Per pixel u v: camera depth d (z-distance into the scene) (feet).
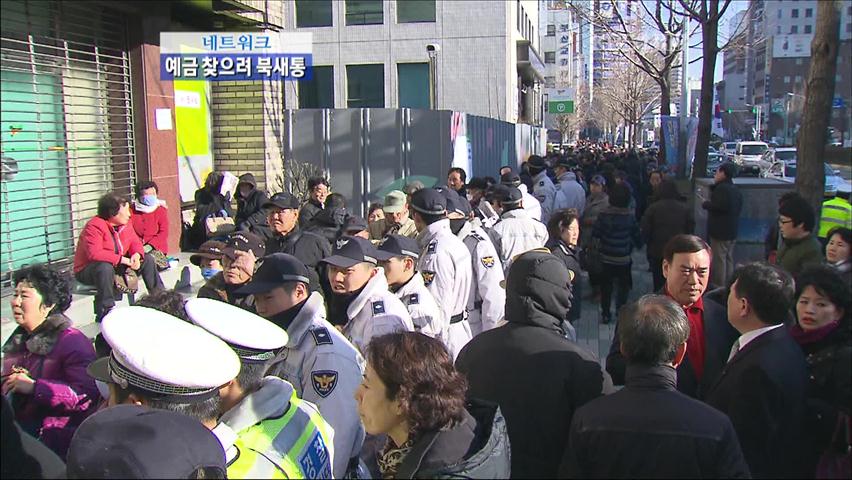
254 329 8.64
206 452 7.02
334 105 84.94
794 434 9.37
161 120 29.58
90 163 25.45
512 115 88.53
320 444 8.55
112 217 20.84
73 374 11.70
